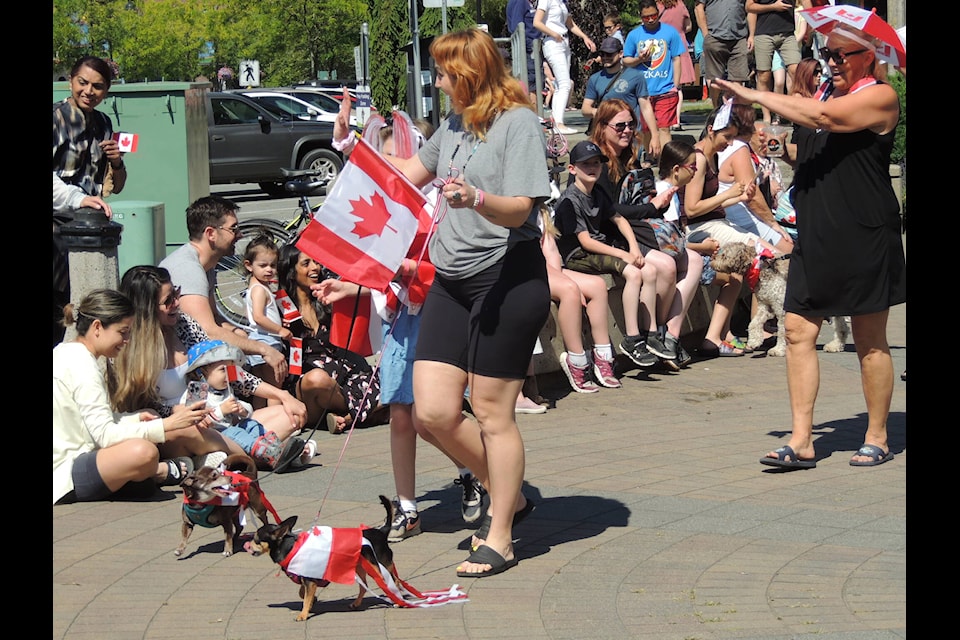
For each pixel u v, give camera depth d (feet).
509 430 19.39
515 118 18.66
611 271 34.04
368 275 19.56
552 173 42.19
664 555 20.15
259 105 86.48
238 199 88.28
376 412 29.71
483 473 20.20
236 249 46.34
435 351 19.44
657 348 34.73
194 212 28.12
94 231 29.27
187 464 24.32
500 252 18.93
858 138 24.48
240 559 20.53
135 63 133.80
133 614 17.92
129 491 23.73
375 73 70.59
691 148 36.68
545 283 19.24
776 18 61.11
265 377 29.37
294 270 29.94
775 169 40.37
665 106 56.75
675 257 35.35
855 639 16.24
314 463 26.40
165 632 17.20
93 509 23.12
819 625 16.80
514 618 17.53
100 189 32.24
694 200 36.78
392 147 23.26
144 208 35.19
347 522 22.08
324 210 19.30
